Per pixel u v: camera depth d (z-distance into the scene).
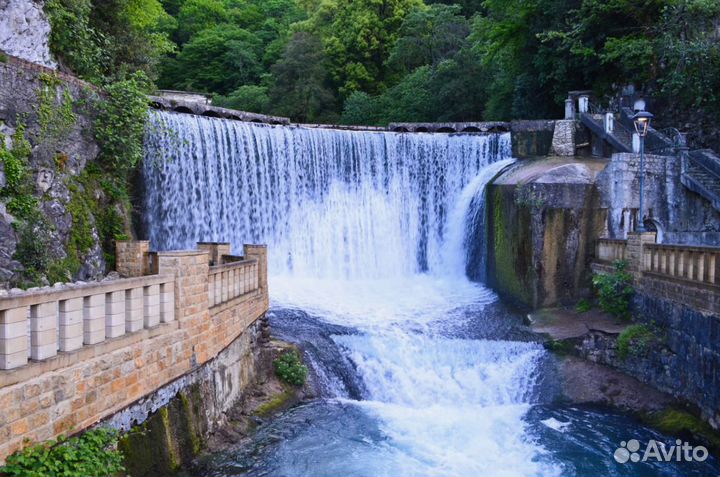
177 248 21.56
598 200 20.31
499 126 31.70
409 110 42.22
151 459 8.68
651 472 11.16
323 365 15.54
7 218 12.60
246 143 24.22
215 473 10.05
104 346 7.73
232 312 12.52
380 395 15.11
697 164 22.08
